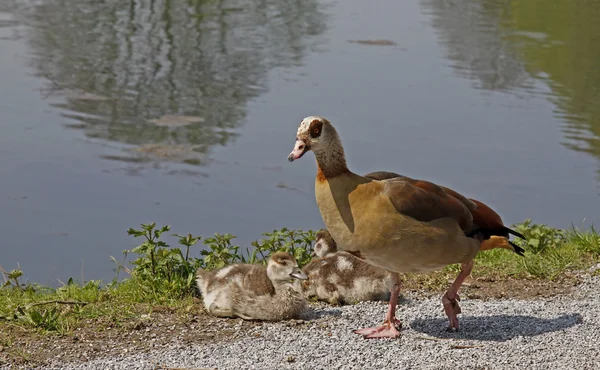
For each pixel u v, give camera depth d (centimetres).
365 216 969
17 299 1145
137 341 985
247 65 3291
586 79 3033
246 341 986
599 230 1658
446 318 1078
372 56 3434
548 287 1243
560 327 1033
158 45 3572
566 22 3897
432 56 3409
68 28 3816
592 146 2380
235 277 1095
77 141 2358
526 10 4194
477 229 1030
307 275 1165
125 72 3145
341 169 992
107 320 1048
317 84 3011
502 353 938
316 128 973
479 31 3816
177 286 1168
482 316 1084
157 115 2634
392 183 984
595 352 938
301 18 4212
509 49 3466
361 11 4412
